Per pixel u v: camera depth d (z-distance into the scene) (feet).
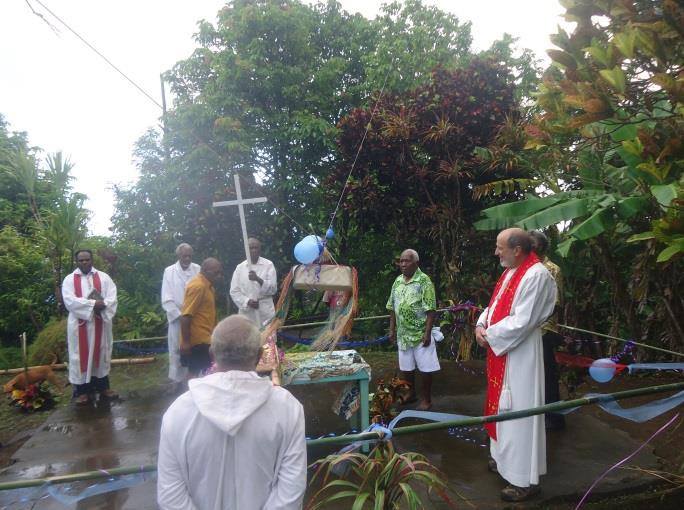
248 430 6.01
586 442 14.67
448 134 25.07
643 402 18.06
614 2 11.84
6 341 34.37
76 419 18.51
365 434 9.14
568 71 11.98
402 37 35.83
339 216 29.66
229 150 30.96
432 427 9.44
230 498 6.01
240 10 32.60
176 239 32.35
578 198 19.44
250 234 32.58
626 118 12.29
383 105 26.94
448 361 24.29
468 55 35.47
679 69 11.60
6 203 39.83
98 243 33.42
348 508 11.41
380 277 30.55
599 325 24.90
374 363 25.36
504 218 20.56
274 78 32.14
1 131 44.42
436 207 26.32
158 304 31.73
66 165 29.55
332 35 37.24
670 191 13.05
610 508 11.45
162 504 6.00
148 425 17.70
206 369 18.52
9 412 21.99
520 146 24.27
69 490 13.07
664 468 13.10
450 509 11.33
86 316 19.57
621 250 21.94
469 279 26.58
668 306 21.01
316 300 29.89
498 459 11.88
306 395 19.33
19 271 34.24
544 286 11.31
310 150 33.22
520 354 11.48
